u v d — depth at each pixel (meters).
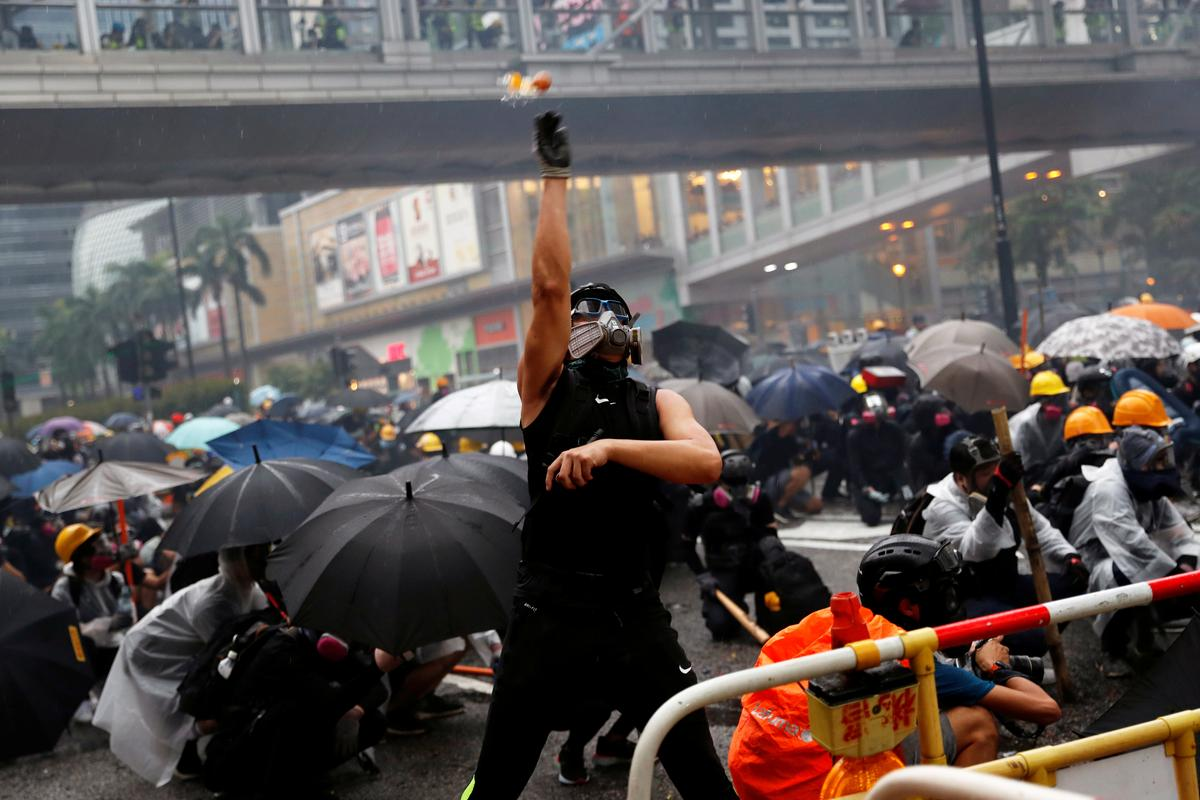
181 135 18.77
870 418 11.66
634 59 22.59
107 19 17.77
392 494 5.06
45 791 5.98
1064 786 2.21
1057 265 49.28
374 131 20.52
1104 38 28.75
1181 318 14.43
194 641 5.80
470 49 20.97
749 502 7.32
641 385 2.76
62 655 6.25
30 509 12.17
